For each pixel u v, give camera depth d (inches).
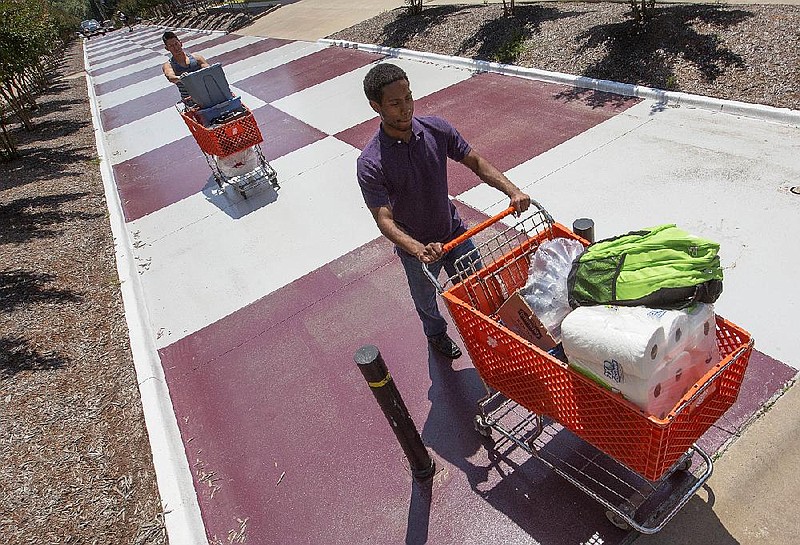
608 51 306.7
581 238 120.6
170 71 275.1
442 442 138.6
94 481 144.5
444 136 124.3
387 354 168.9
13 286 236.1
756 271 160.2
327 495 134.0
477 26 414.6
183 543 127.4
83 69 913.5
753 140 216.5
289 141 338.0
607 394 90.7
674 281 85.4
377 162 119.3
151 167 357.1
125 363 184.9
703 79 258.4
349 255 218.1
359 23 571.2
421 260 115.6
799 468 113.3
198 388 174.4
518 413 138.5
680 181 205.9
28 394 175.2
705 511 110.7
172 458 147.9
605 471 118.6
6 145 423.2
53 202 324.2
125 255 250.5
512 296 110.7
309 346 179.5
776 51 248.8
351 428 149.1
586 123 264.2
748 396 128.9
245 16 858.1
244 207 273.9
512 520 118.3
